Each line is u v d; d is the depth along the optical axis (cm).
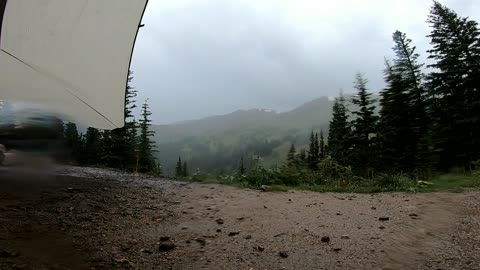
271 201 657
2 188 568
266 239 441
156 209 573
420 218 545
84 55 399
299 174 945
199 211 573
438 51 2833
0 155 684
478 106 2512
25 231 394
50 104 449
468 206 616
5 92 405
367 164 2830
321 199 693
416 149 2659
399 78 3130
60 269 313
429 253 400
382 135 3098
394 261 378
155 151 2314
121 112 503
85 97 448
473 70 2622
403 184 846
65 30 364
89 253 362
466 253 396
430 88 2898
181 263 361
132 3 385
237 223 509
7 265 301
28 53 360
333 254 395
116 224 472
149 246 402
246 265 361
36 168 720
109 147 1852
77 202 557
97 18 377
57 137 799
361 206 629
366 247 417
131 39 420
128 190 709
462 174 1150
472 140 2531
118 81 454
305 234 462
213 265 359
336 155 3303
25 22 334
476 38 2636
